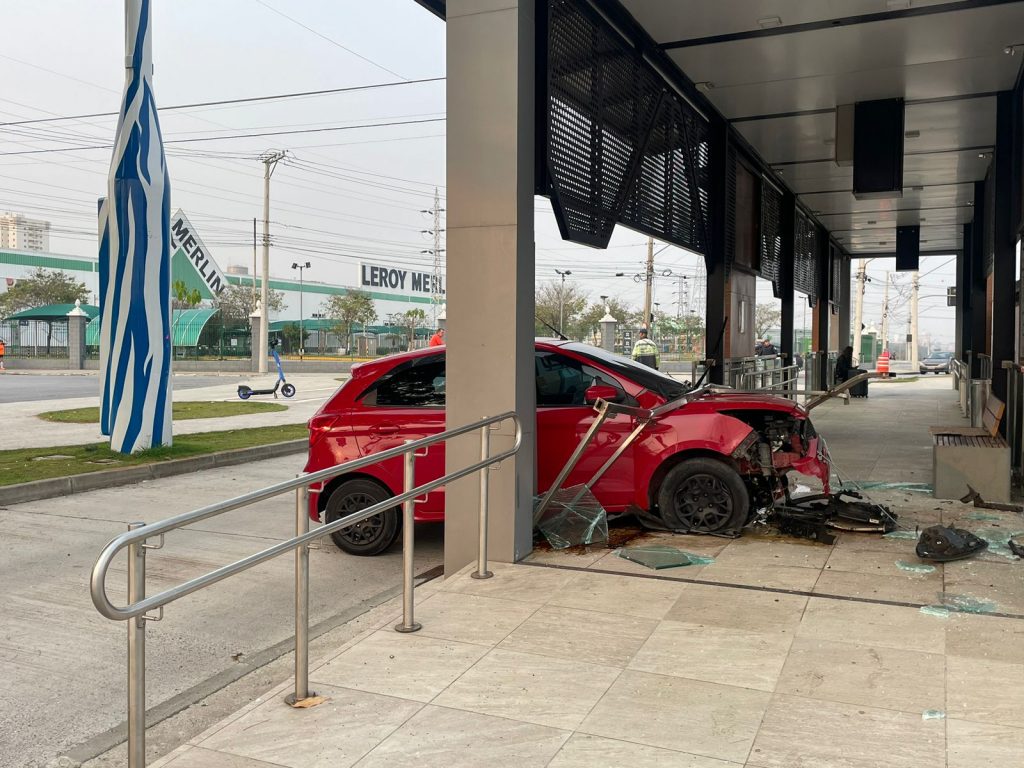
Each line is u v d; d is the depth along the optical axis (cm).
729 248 1196
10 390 2705
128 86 1132
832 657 406
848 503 682
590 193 736
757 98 1030
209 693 424
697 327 7612
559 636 438
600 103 751
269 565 673
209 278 6038
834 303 2406
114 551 262
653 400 670
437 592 514
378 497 685
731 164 1206
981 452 779
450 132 571
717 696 365
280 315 7175
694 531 655
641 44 832
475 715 351
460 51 565
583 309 7325
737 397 691
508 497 573
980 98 1023
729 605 484
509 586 523
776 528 662
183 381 3341
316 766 312
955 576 536
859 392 2153
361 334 6625
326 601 580
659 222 941
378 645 430
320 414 708
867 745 320
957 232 2169
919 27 801
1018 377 888
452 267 576
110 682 440
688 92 991
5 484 930
